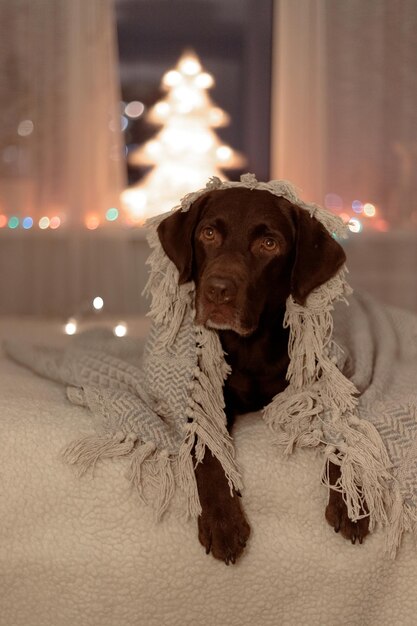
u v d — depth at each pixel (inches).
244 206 49.7
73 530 46.5
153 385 51.5
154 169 107.3
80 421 50.3
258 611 46.2
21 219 95.5
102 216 96.4
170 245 51.5
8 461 47.9
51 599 46.0
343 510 46.8
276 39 97.6
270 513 47.5
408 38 97.0
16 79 93.9
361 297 69.2
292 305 51.1
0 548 46.6
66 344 72.8
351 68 97.4
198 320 48.6
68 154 95.0
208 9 108.4
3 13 92.9
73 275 95.2
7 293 95.7
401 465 47.9
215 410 50.2
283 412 50.6
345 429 48.7
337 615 46.2
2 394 54.0
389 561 46.7
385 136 98.6
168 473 47.1
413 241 98.0
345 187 99.3
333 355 51.9
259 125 111.5
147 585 45.5
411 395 52.0
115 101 96.1
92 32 94.3
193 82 105.0
